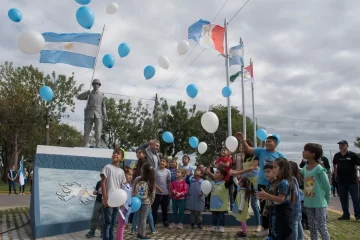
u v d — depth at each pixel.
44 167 7.78
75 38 9.27
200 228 8.23
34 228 6.73
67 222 7.28
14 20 6.93
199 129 35.47
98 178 8.46
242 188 7.30
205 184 7.57
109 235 5.82
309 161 5.53
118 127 29.91
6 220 8.62
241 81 18.22
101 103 10.52
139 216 6.57
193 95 8.09
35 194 7.22
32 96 30.88
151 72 8.48
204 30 12.16
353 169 9.11
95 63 9.33
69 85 30.81
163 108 32.56
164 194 8.39
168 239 6.83
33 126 31.94
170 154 33.56
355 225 8.41
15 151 32.56
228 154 8.64
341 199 9.39
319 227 5.26
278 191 4.53
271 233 5.23
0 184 31.47
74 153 8.34
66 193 7.71
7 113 30.28
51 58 9.09
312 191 5.32
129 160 10.09
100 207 7.02
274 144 6.24
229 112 13.73
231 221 8.48
